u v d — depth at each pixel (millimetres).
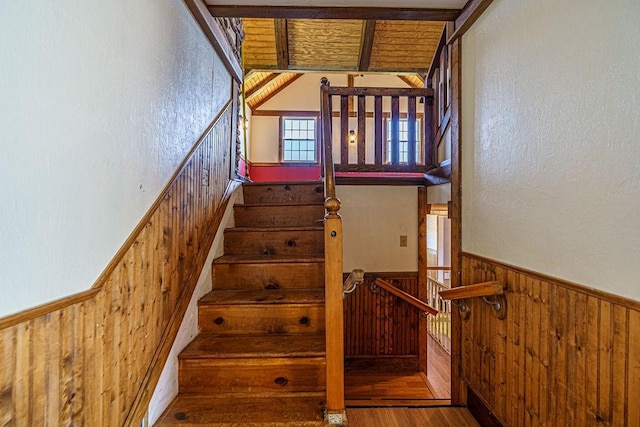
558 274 1279
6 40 723
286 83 8031
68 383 939
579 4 1160
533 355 1420
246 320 1980
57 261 889
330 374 1535
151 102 1414
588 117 1128
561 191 1258
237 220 2762
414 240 3482
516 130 1537
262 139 7992
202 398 1665
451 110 2229
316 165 8008
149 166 1407
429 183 3293
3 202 726
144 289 1382
